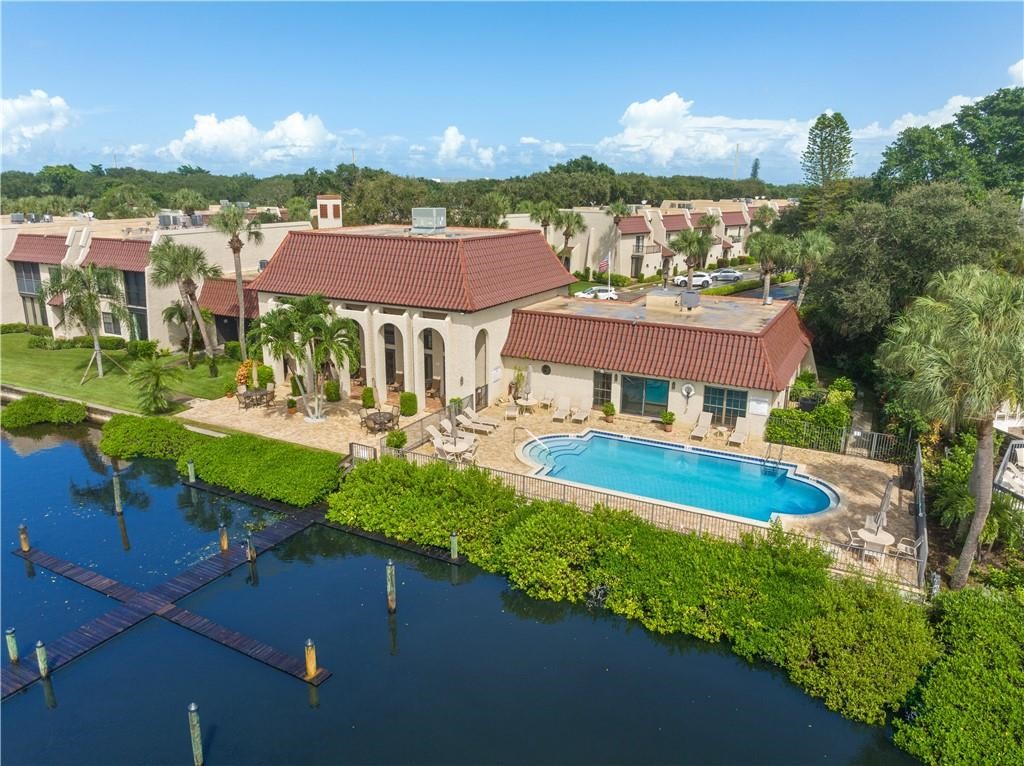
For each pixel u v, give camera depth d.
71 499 26.89
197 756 14.45
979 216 35.47
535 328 33.56
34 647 18.11
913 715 15.71
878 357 30.52
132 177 170.75
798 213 76.25
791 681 17.12
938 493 23.23
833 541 21.19
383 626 19.33
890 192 62.41
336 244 34.53
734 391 29.33
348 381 34.97
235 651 18.16
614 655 18.22
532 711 16.17
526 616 19.89
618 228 73.00
